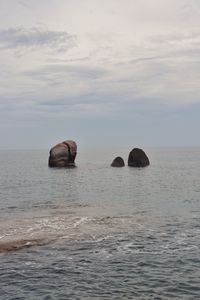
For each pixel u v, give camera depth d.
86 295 15.54
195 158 149.50
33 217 30.45
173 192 47.22
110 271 18.09
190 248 21.61
